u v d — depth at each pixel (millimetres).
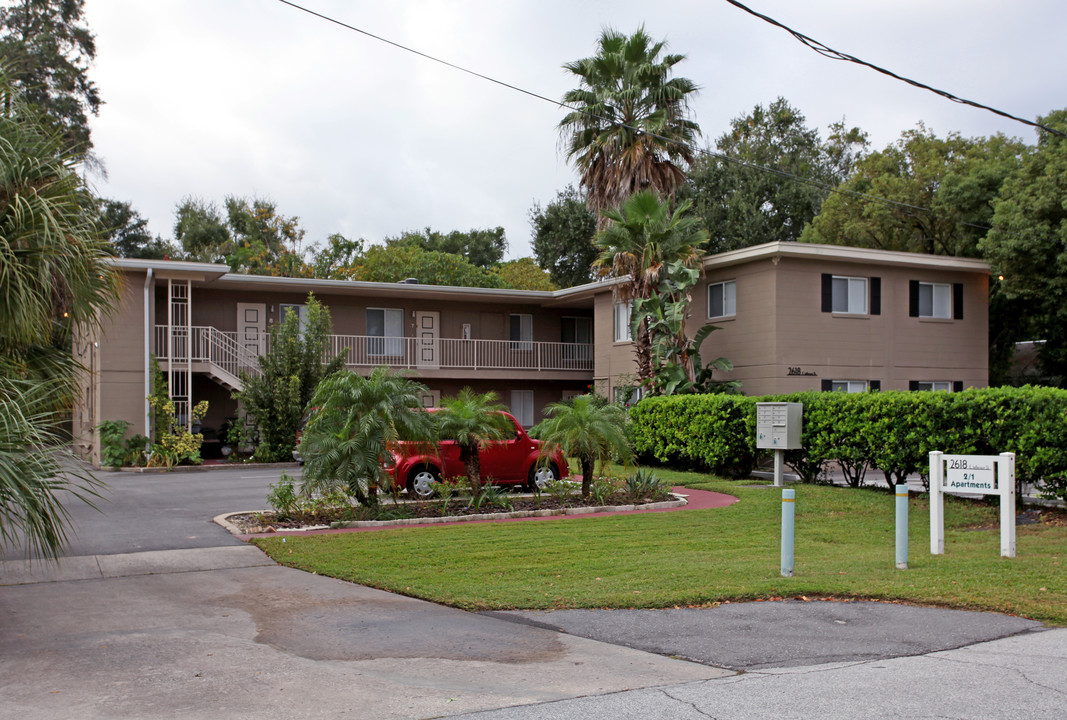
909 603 8172
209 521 13859
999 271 27000
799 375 24641
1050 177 25844
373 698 5551
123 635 7211
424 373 32000
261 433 26031
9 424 6746
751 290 25359
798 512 14578
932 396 15898
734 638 7031
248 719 5137
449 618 7820
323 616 7906
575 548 11109
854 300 25641
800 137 48469
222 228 53531
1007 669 6043
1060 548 11047
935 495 10852
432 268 48406
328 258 52406
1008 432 14641
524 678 6012
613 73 28000
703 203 45094
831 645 6785
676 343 24547
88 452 27719
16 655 6578
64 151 8586
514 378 33750
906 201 34062
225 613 8023
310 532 12523
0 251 7484
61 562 10461
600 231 26125
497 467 16953
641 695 5562
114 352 25344
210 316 30078
